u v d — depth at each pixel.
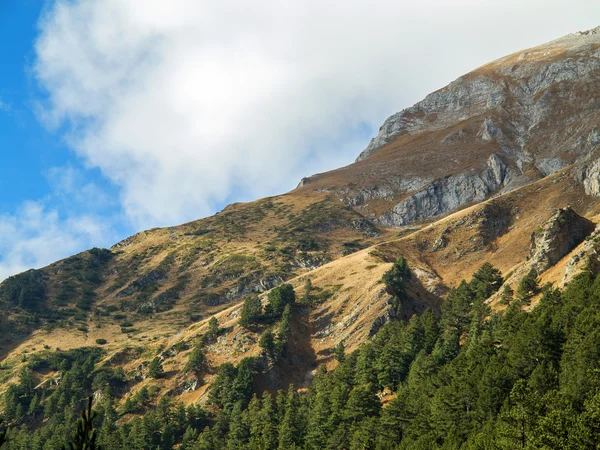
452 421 100.81
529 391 84.38
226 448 144.00
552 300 125.12
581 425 66.50
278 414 146.25
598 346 90.44
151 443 154.50
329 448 121.44
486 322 145.88
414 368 136.00
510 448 74.75
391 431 112.19
